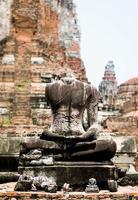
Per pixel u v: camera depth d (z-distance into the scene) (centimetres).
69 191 1764
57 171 1855
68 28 5253
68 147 1922
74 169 1852
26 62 4281
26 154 1922
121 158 2739
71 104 2022
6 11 4462
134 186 2033
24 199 1612
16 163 2419
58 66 4403
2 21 4434
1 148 2559
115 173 1875
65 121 2009
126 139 2766
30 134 2950
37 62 4291
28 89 4112
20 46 4362
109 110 4850
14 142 2572
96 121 2053
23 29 4453
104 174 1850
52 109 2052
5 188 1828
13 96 4078
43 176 1795
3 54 4328
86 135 1933
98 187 1828
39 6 4553
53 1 4809
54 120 2030
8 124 3809
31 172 1861
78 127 2006
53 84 2045
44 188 1697
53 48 4631
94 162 1895
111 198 1625
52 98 2034
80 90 2033
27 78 4191
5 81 4178
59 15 5047
